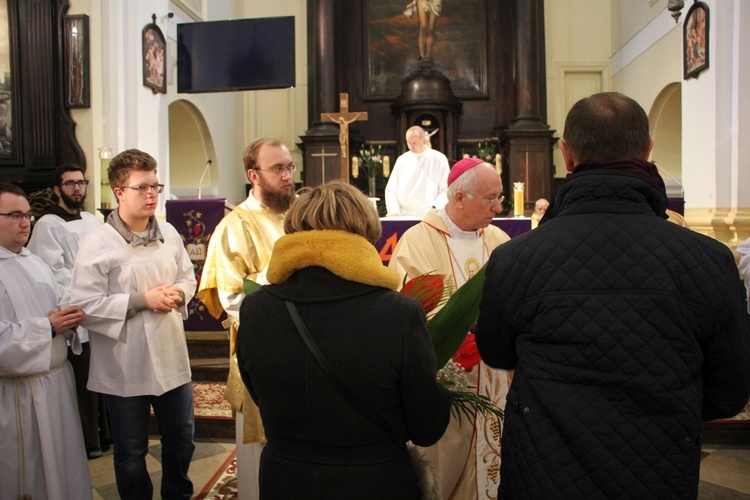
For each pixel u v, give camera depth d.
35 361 2.46
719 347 1.43
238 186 12.24
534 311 1.48
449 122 11.75
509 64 12.18
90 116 6.54
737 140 6.77
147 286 2.71
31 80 6.52
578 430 1.38
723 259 1.44
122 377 2.62
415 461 1.73
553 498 1.38
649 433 1.36
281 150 2.71
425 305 1.89
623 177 1.48
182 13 9.24
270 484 1.57
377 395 1.51
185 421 2.82
